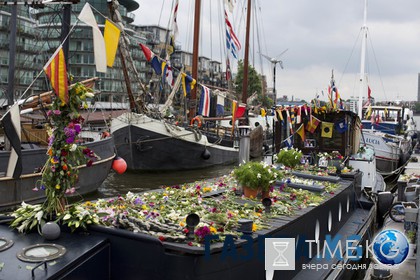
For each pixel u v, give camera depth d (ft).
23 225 15.16
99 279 14.20
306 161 36.50
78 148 16.05
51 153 15.74
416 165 67.87
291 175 31.14
